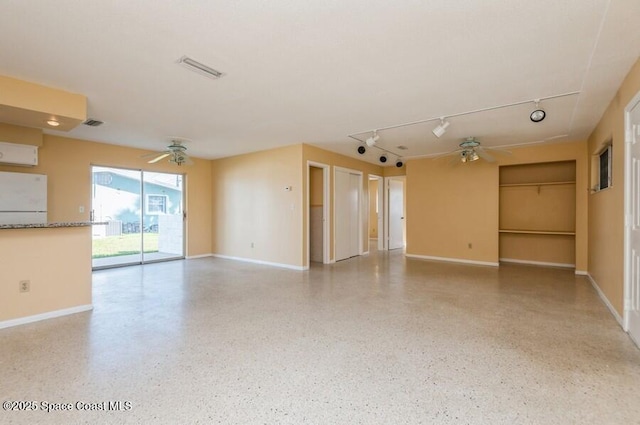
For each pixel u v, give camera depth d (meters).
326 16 2.03
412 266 6.25
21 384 2.02
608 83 3.04
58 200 5.31
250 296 4.07
